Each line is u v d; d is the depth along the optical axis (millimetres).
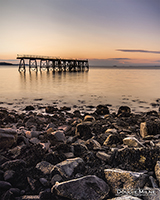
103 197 3121
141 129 7195
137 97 23156
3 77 60250
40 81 46125
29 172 3709
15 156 4359
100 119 10367
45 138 5582
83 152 4566
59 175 3576
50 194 3160
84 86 35781
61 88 32219
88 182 3244
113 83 42719
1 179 3479
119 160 4113
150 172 3707
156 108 16578
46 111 13703
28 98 21844
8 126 7293
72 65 97875
